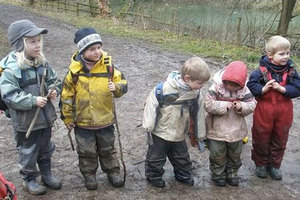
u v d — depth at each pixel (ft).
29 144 10.67
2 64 10.07
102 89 10.60
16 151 13.88
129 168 12.90
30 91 10.12
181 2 79.41
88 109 10.67
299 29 45.96
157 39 36.88
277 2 58.65
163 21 46.83
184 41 36.01
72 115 10.82
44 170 11.46
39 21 51.16
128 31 41.70
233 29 39.91
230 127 11.25
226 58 29.01
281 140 11.85
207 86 21.54
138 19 48.08
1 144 14.42
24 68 9.96
